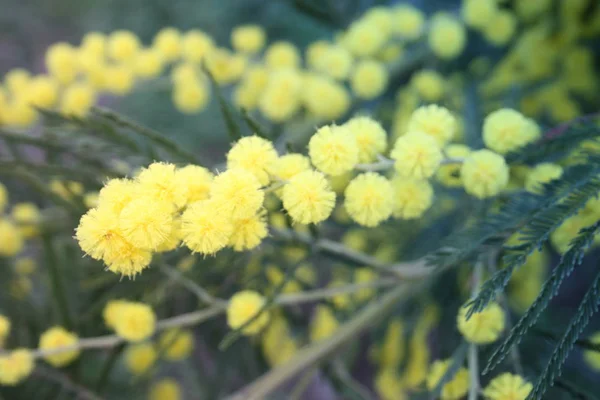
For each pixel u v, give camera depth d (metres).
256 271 0.22
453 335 0.21
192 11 0.36
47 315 0.23
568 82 0.25
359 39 0.23
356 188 0.16
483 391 0.17
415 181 0.17
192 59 0.23
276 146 0.22
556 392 0.21
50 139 0.20
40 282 0.25
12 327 0.22
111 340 0.19
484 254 0.17
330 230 0.25
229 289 0.22
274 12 0.34
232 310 0.18
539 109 0.25
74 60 0.22
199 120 0.37
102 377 0.21
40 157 0.35
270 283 0.21
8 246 0.21
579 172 0.16
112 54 0.23
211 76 0.18
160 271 0.20
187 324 0.20
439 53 0.24
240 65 0.24
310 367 0.21
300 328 0.25
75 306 0.22
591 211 0.17
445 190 0.21
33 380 0.22
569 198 0.16
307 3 0.25
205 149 0.39
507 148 0.17
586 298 0.15
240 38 0.24
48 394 0.22
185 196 0.15
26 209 0.22
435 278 0.21
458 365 0.17
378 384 0.24
